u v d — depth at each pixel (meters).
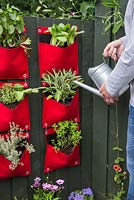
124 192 2.24
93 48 2.23
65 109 2.14
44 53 2.07
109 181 2.29
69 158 2.24
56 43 2.07
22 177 2.18
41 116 2.16
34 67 2.09
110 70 1.99
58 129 2.17
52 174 2.27
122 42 1.90
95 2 2.16
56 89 2.11
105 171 2.29
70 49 2.11
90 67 2.24
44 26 2.08
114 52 1.91
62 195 2.32
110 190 2.29
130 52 1.50
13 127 2.03
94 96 2.29
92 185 2.41
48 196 2.21
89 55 2.23
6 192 2.16
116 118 2.17
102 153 2.29
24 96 2.05
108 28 2.04
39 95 2.13
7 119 2.00
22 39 2.00
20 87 2.03
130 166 1.77
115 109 2.17
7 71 1.98
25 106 2.07
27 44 2.01
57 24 2.11
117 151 2.20
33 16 2.12
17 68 2.01
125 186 2.24
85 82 2.24
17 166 2.10
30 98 2.10
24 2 2.43
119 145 2.19
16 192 2.19
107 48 1.94
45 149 2.20
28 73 2.07
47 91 2.12
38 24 2.06
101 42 2.16
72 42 2.11
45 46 2.06
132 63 1.51
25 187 2.20
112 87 1.62
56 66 2.10
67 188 2.33
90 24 2.20
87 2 2.26
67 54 2.11
